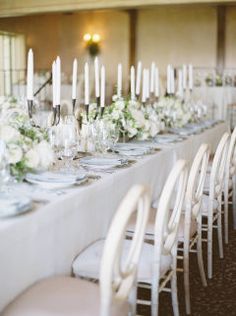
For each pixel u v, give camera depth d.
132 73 4.20
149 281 2.16
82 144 3.22
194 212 2.89
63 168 2.58
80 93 10.30
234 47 11.88
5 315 1.62
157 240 2.11
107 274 1.48
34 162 2.14
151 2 9.46
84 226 2.18
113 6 9.74
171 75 5.29
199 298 2.93
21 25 13.55
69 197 2.00
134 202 1.47
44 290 1.78
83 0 9.98
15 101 3.46
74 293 1.77
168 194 2.07
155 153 3.35
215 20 12.02
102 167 2.64
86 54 13.24
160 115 4.69
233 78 10.61
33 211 1.78
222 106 9.16
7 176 2.07
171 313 2.71
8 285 1.66
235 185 4.39
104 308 1.52
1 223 1.63
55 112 2.80
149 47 12.65
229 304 2.85
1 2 10.69
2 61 13.59
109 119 3.67
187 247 2.73
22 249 1.70
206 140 4.82
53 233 1.91
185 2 9.20
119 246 1.50
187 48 12.32
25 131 2.35
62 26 13.34
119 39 12.92
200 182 2.91
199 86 9.68
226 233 3.96
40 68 13.60
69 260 2.08
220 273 3.35
